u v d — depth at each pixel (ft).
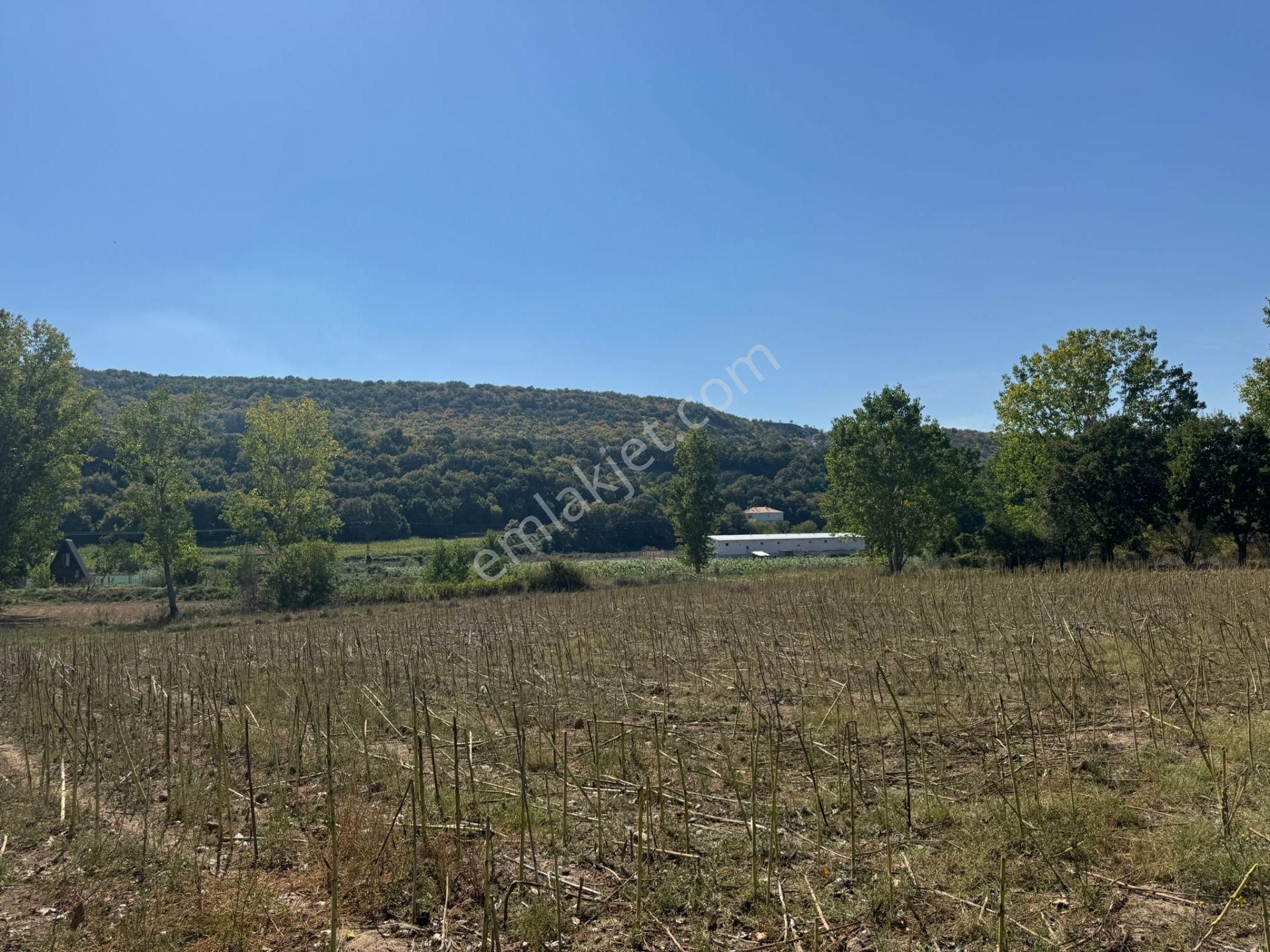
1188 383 115.75
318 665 42.86
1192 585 52.31
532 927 13.66
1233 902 13.08
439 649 46.78
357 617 80.18
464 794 20.75
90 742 28.43
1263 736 20.42
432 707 31.40
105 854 18.34
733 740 24.45
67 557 181.27
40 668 43.14
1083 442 100.48
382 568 152.76
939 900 13.91
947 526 122.83
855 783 19.72
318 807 20.59
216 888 16.17
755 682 32.65
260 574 109.29
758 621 50.57
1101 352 116.16
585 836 17.80
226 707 34.71
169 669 35.17
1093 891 13.58
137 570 185.47
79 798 23.25
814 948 12.48
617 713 28.94
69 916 15.38
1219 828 15.47
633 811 19.04
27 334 114.21
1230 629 35.40
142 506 108.58
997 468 128.88
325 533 151.74
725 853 16.38
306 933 14.25
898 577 83.51
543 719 28.53
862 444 120.88
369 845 17.19
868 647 38.81
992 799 18.15
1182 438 89.40
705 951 12.82
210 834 19.69
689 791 20.15
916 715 25.89
